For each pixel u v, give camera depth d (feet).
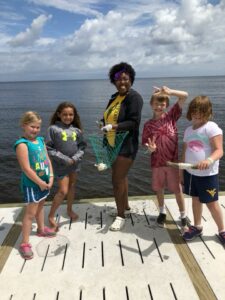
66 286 10.44
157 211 15.80
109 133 13.85
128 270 11.16
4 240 13.41
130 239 13.23
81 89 382.22
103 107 133.28
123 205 14.20
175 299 9.70
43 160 12.55
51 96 246.06
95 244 12.91
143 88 341.82
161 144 13.38
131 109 13.47
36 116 12.23
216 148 11.69
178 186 13.58
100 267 11.37
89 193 40.70
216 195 12.25
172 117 13.56
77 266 11.47
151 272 11.02
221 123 80.69
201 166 11.32
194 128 12.34
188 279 10.58
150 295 9.91
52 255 12.19
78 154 14.25
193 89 262.26
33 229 14.33
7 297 10.00
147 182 43.27
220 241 12.77
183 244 12.73
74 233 13.82
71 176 14.56
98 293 10.07
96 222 14.79
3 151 62.59
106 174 46.65
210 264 11.34
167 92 13.00
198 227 13.04
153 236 13.43
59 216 15.46
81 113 112.68
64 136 13.93
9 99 225.35
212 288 10.11
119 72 13.44
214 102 138.21
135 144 13.93
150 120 13.85
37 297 9.97
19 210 16.28
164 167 13.61
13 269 11.39
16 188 43.24
